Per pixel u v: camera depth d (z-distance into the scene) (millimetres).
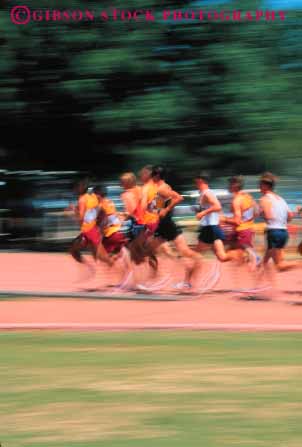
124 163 48594
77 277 34156
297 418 13102
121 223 29406
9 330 21938
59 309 25359
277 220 27125
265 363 17469
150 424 12750
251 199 27969
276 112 44562
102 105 45500
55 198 55188
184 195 47906
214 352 18703
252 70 44781
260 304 26453
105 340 20328
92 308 25594
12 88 45469
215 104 44531
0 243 54438
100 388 15156
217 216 27703
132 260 28234
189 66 44844
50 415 13305
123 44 44531
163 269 32594
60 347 19312
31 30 44781
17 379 15938
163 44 45438
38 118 47375
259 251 38500
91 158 51031
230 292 28891
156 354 18406
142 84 45688
